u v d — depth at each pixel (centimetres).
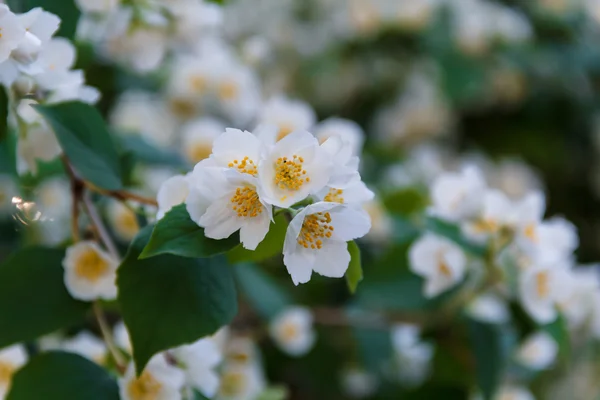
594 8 104
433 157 99
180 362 46
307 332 66
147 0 53
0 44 41
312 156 40
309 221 40
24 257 45
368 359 69
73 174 47
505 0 110
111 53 55
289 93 108
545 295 55
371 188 76
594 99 105
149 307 42
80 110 45
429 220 56
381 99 108
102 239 45
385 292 60
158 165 60
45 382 44
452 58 97
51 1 48
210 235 39
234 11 106
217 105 71
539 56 99
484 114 107
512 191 102
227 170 39
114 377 45
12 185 62
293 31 109
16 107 45
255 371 62
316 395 78
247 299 68
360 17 100
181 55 66
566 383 83
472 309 61
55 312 45
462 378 61
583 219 107
